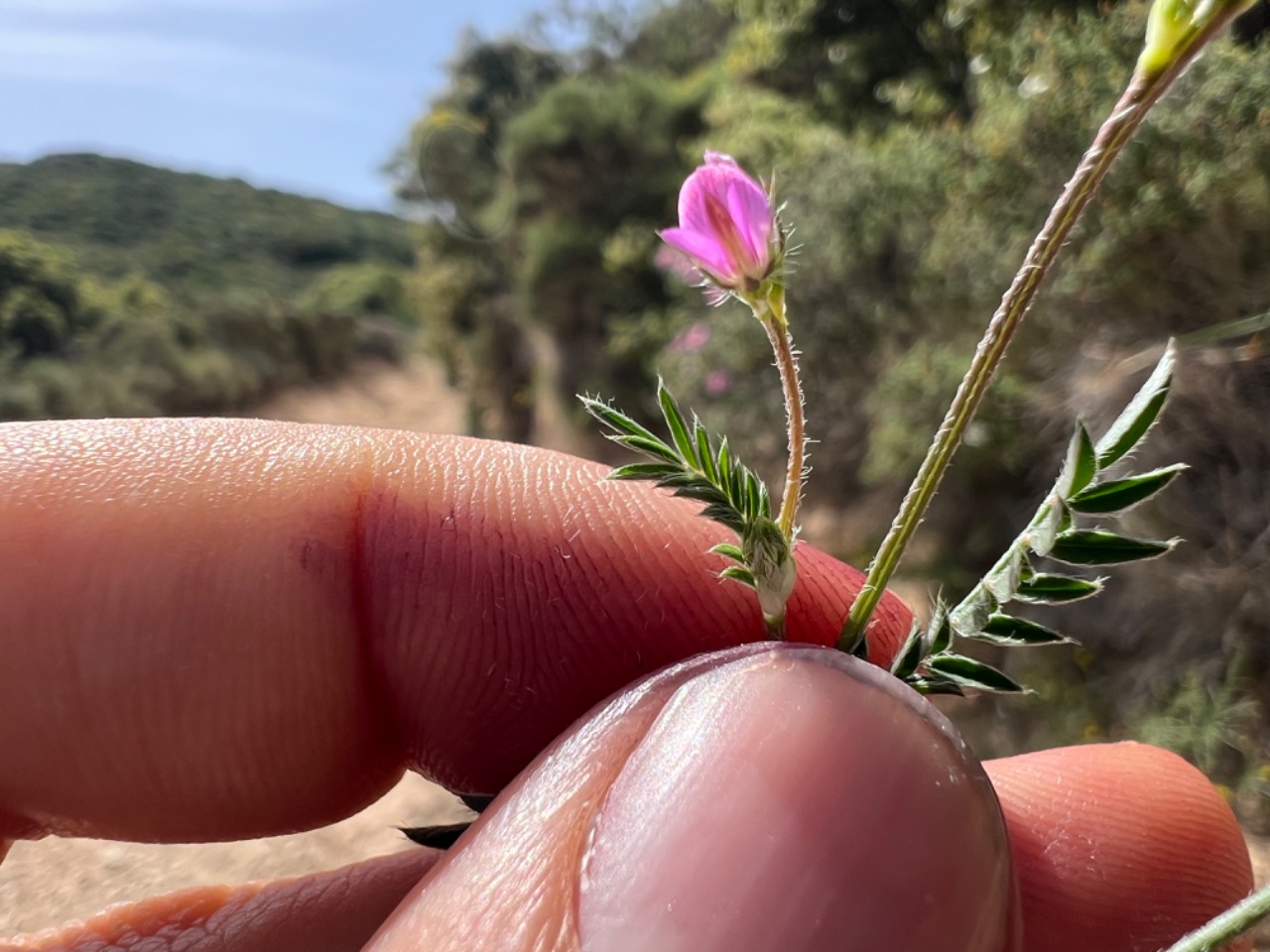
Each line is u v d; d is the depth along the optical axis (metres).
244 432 0.05
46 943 0.05
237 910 0.05
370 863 0.05
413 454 0.05
